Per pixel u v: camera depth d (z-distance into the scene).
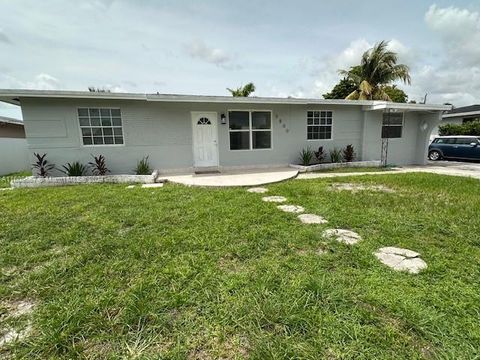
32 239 3.38
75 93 7.23
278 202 5.09
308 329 1.74
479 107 21.12
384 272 2.45
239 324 1.79
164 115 8.67
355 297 2.06
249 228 3.61
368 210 4.47
